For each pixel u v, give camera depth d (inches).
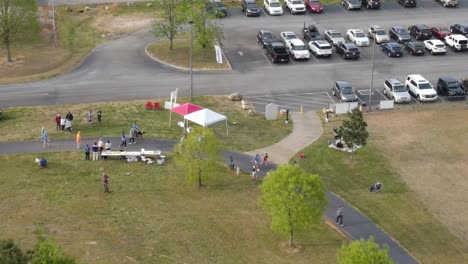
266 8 4303.6
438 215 2237.9
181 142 2374.5
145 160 2556.6
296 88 3314.5
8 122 2874.0
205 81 3378.4
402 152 2657.5
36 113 2979.8
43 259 1502.2
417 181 2444.6
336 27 4060.0
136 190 2353.6
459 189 2391.7
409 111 3063.5
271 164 2566.4
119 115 2977.4
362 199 2329.0
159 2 3725.4
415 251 2050.9
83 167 2498.8
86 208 2225.6
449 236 2128.4
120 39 3912.4
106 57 3659.0
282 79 3412.9
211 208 2258.9
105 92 3233.3
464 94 3203.7
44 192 2314.2
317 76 3449.8
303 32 3905.0
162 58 3634.4
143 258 1972.2
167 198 2313.0
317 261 1988.2
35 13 3880.4
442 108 3100.4
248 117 2997.0
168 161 2571.4
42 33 3939.5
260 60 3636.8
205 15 3609.7
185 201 2299.5
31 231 2074.3
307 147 2709.2
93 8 4318.4
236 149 2679.6
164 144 2704.2
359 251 1675.7
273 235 2113.7
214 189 2384.4
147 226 2137.1
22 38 3838.6
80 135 2758.4
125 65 3558.1
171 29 3666.3
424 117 2989.7
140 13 4281.5
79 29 4028.1
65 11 4249.5
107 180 2329.0
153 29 3954.2
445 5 4365.2
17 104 3073.3
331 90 3292.3
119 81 3363.7
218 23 4109.3
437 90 3282.5
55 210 2207.2
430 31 3863.2
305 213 1975.9
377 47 3799.2
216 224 2164.1
